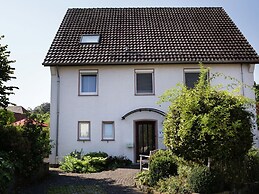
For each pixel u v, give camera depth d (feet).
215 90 30.53
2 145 32.91
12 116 44.83
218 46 57.72
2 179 25.99
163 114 53.62
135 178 36.55
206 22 65.46
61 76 55.21
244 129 28.35
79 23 64.44
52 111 54.34
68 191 31.37
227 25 64.23
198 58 54.49
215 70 55.42
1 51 35.06
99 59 54.44
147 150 54.44
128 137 53.93
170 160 33.42
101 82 55.26
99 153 51.49
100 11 69.56
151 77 56.13
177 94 31.91
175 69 55.67
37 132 38.01
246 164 31.76
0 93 34.65
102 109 54.65
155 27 63.57
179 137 28.60
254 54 55.42
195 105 28.48
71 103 54.70
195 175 28.27
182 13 69.21
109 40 59.36
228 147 27.27
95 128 54.19
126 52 56.08
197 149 27.71
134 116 54.44
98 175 41.39
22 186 32.48
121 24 64.49
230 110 28.30
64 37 59.77
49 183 35.37
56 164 52.60
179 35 61.11
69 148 53.62
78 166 45.29
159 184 31.14
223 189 28.53
